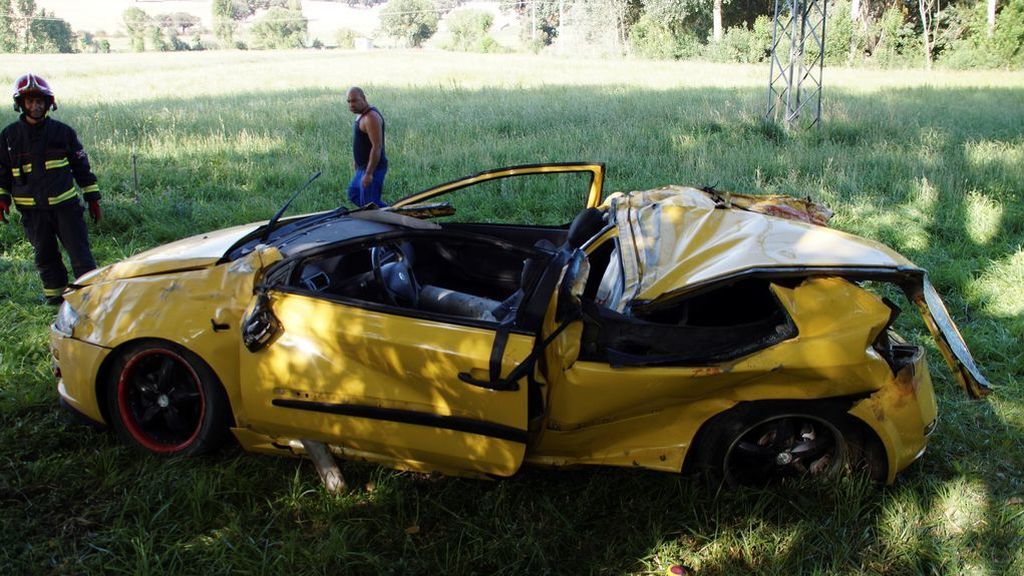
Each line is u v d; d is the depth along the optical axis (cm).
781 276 321
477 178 455
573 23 6266
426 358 315
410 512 334
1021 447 388
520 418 311
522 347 310
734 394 326
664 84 2414
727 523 328
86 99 2012
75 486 341
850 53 3959
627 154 1089
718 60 4450
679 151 1112
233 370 345
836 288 322
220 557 299
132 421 364
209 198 875
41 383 425
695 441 340
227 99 1986
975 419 415
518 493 345
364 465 360
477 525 324
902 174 966
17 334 490
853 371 313
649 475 357
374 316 327
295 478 342
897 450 331
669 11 5309
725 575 298
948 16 4053
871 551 312
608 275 367
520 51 6931
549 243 415
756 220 382
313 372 330
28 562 297
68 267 634
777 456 340
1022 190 902
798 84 1416
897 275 324
